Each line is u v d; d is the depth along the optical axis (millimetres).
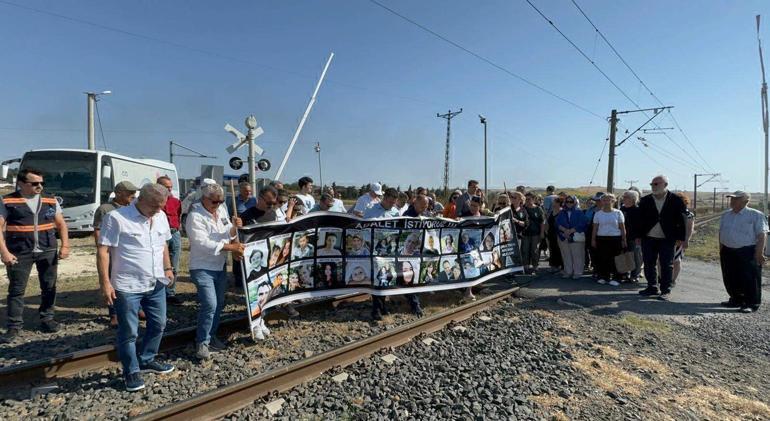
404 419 3604
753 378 4703
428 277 7090
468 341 5484
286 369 4074
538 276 9883
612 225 9008
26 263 5230
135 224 3967
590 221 9953
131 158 17156
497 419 3621
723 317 6875
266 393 3920
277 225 5504
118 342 3965
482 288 8477
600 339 5688
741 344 5738
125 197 5555
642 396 4160
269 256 5555
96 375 4328
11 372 3961
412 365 4707
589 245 9898
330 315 6531
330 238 6316
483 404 3863
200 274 4672
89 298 7078
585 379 4477
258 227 5219
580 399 4059
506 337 5652
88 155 14875
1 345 4969
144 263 4008
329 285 6305
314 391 4055
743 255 7254
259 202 6039
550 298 7852
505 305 7250
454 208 10352
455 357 4934
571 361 4938
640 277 9836
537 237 10102
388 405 3814
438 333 5789
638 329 6176
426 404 3834
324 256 6301
